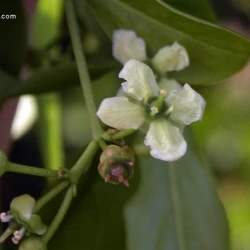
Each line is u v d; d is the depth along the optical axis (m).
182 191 0.13
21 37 0.13
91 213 0.11
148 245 0.12
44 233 0.10
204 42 0.11
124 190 0.12
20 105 0.15
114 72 0.13
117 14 0.12
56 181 0.10
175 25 0.11
